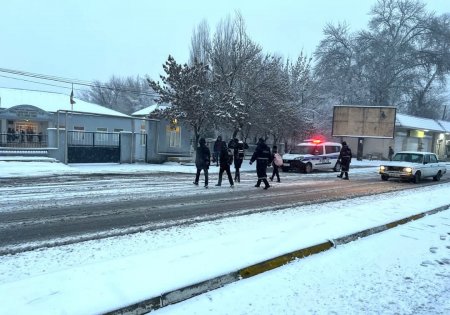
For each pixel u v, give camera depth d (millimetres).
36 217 7895
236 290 4496
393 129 35844
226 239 6137
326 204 10750
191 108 22547
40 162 19344
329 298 4387
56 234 6676
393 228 7863
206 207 9633
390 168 18797
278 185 15141
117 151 22953
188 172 19172
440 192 13664
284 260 5449
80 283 4160
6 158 19141
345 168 19250
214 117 23016
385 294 4566
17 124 33312
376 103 48562
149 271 4594
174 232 6996
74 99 37594
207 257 5184
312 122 31469
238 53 26734
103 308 3648
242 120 24141
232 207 9766
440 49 49688
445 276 5227
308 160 22094
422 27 50031
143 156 24578
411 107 57719
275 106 26562
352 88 47969
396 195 13297
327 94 46531
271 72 27062
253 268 5008
